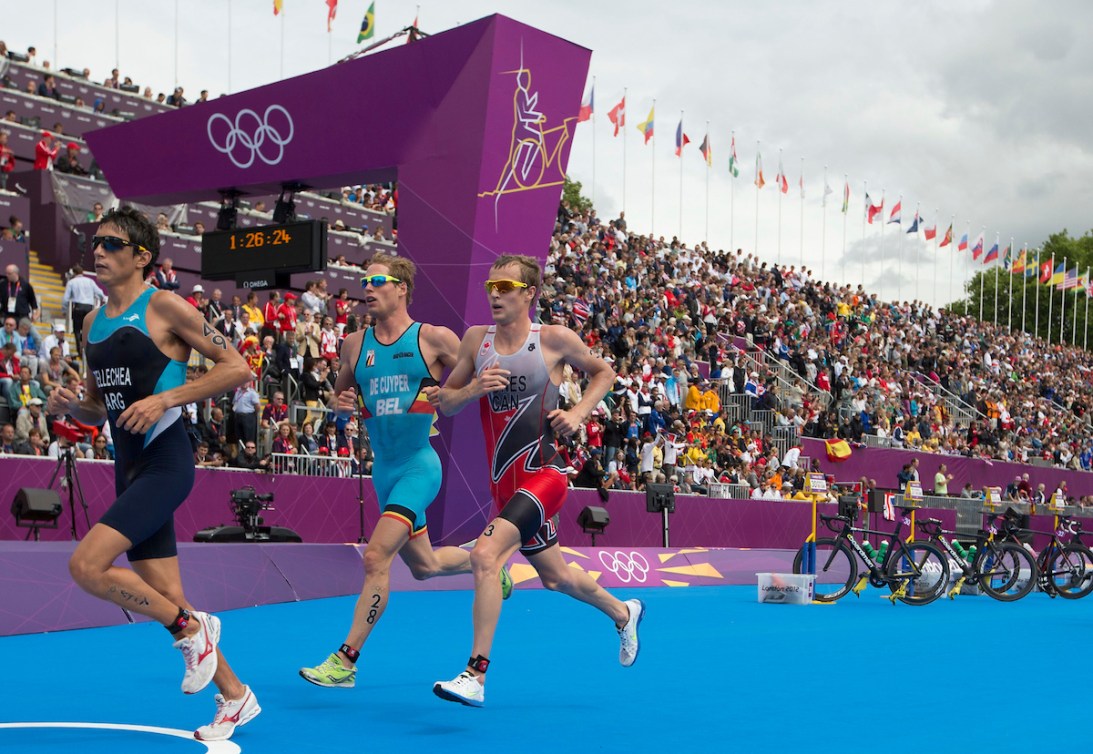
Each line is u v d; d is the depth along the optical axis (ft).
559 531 55.06
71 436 21.40
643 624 33.01
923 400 110.73
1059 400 145.28
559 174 46.83
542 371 17.62
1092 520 95.09
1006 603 45.29
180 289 76.69
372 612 17.93
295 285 80.43
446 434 45.83
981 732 16.22
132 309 13.83
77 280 53.62
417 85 45.09
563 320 76.59
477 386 16.79
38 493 37.93
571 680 20.83
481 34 43.27
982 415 118.32
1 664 21.71
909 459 96.37
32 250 72.43
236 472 46.32
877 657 25.55
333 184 50.62
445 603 38.50
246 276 49.78
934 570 43.34
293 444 50.44
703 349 90.58
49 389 45.47
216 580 34.40
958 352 136.15
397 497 18.31
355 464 51.80
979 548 47.62
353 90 46.50
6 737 14.47
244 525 42.60
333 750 13.98
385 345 18.84
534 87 45.14
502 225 45.24
